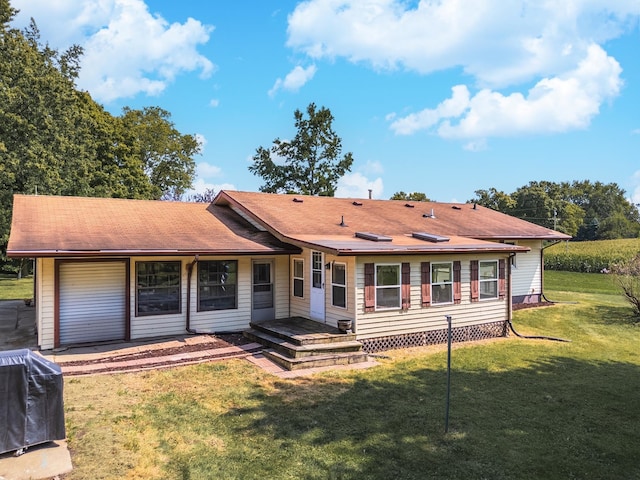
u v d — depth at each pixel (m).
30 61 26.64
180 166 44.94
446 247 12.62
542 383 9.28
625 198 94.06
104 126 32.72
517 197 76.25
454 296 13.25
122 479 4.93
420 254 12.29
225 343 11.70
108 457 5.38
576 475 5.57
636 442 6.59
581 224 73.00
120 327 11.76
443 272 13.09
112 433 6.05
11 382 5.21
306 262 13.51
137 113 42.19
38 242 10.15
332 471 5.41
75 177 28.66
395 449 6.04
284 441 6.16
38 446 5.50
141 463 5.32
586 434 6.81
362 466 5.55
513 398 8.31
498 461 5.82
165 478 5.07
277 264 14.16
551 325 15.95
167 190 44.41
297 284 14.05
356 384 8.80
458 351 11.98
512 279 20.08
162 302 12.24
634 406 8.06
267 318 14.00
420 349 12.15
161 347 11.05
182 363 9.73
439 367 10.27
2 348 10.84
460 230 17.50
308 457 5.73
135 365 9.45
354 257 11.34
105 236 11.55
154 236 12.32
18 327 13.42
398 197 65.25
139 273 11.90
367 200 21.03
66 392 7.63
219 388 8.23
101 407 7.00
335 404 7.64
